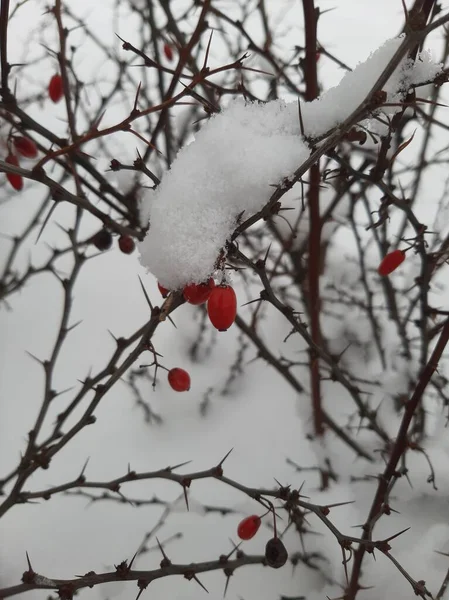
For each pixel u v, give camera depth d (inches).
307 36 8.4
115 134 17.7
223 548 10.6
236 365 12.9
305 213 11.7
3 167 6.7
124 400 13.0
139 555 10.4
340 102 6.4
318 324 10.5
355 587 8.8
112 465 11.8
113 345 14.1
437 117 17.1
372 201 15.9
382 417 12.3
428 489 10.9
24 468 8.2
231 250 6.1
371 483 11.3
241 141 6.3
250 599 10.0
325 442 11.6
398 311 12.5
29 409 12.8
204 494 11.3
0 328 14.4
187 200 6.2
